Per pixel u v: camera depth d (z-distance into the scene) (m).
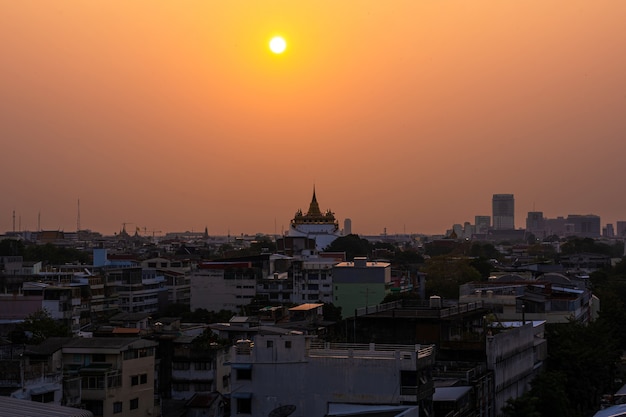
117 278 193.75
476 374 79.50
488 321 100.12
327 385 64.94
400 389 63.53
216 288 195.00
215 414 89.50
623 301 194.62
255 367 66.38
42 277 180.00
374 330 87.44
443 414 69.31
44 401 71.94
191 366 93.50
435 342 85.50
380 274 180.50
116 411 80.31
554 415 88.00
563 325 113.69
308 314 140.38
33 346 80.25
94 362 80.94
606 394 109.19
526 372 93.62
